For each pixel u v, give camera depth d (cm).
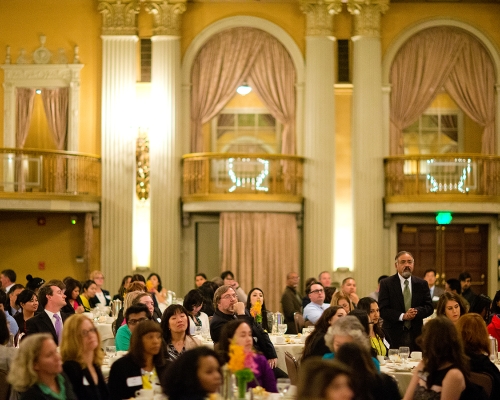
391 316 1020
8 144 1880
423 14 1903
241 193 1802
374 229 1847
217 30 1895
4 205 1728
